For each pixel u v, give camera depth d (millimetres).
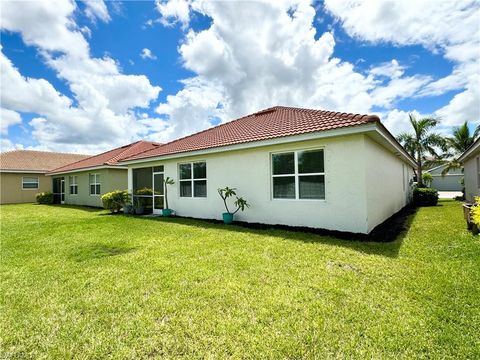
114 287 3818
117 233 7914
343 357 2270
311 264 4598
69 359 2367
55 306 3303
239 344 2471
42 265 4910
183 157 11219
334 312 2979
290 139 7555
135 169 14352
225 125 13547
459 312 2910
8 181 22906
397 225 8273
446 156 20156
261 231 7586
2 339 2648
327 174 7285
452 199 19750
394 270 4188
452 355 2264
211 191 10320
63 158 29438
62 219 11375
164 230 8234
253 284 3805
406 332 2574
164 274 4273
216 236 7066
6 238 7387
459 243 5613
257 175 8828
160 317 2988
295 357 2283
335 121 7250
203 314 3006
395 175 11961
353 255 5035
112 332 2729
